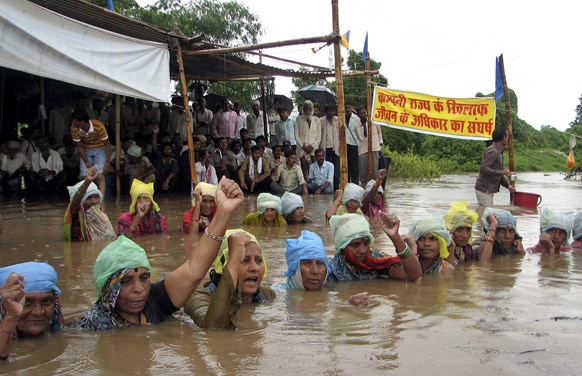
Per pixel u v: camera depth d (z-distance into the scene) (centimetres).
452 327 367
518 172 3334
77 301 443
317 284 485
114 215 962
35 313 349
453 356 311
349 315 401
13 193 1308
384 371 290
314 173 1512
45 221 889
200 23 2081
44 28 935
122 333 363
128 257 378
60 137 1434
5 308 315
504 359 305
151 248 670
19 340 348
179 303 396
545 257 644
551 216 675
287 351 323
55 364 307
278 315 404
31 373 295
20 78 1470
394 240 509
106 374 292
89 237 723
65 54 964
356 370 292
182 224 872
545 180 2497
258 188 1531
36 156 1319
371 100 1460
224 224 389
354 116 1616
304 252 482
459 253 616
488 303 432
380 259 537
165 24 1988
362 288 493
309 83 2645
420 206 1191
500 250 654
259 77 1802
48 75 953
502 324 373
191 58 1479
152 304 393
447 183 2133
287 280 502
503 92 1320
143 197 768
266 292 458
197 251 392
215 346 334
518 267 585
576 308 414
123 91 1061
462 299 446
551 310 409
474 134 1311
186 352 324
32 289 349
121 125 1504
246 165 1501
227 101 1748
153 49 1113
